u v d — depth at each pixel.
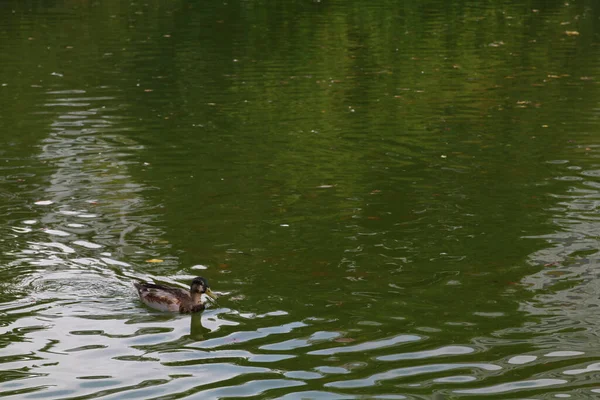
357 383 8.41
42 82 24.25
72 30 33.91
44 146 17.70
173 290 10.25
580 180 15.06
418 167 16.08
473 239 12.38
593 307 10.12
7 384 8.38
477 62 27.11
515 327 9.64
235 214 13.55
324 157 16.84
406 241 12.34
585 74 24.73
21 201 14.14
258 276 11.15
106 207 13.85
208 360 8.92
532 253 11.81
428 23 35.81
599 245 12.05
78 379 8.50
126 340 9.38
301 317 9.95
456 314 10.00
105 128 19.19
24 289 10.63
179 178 15.52
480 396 8.16
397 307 10.20
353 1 42.69
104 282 10.91
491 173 15.59
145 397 8.16
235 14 38.47
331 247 12.12
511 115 20.06
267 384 8.41
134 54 28.64
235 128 19.19
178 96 22.50
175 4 41.94
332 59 27.92
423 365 8.80
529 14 38.00
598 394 8.19
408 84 23.97
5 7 40.94
